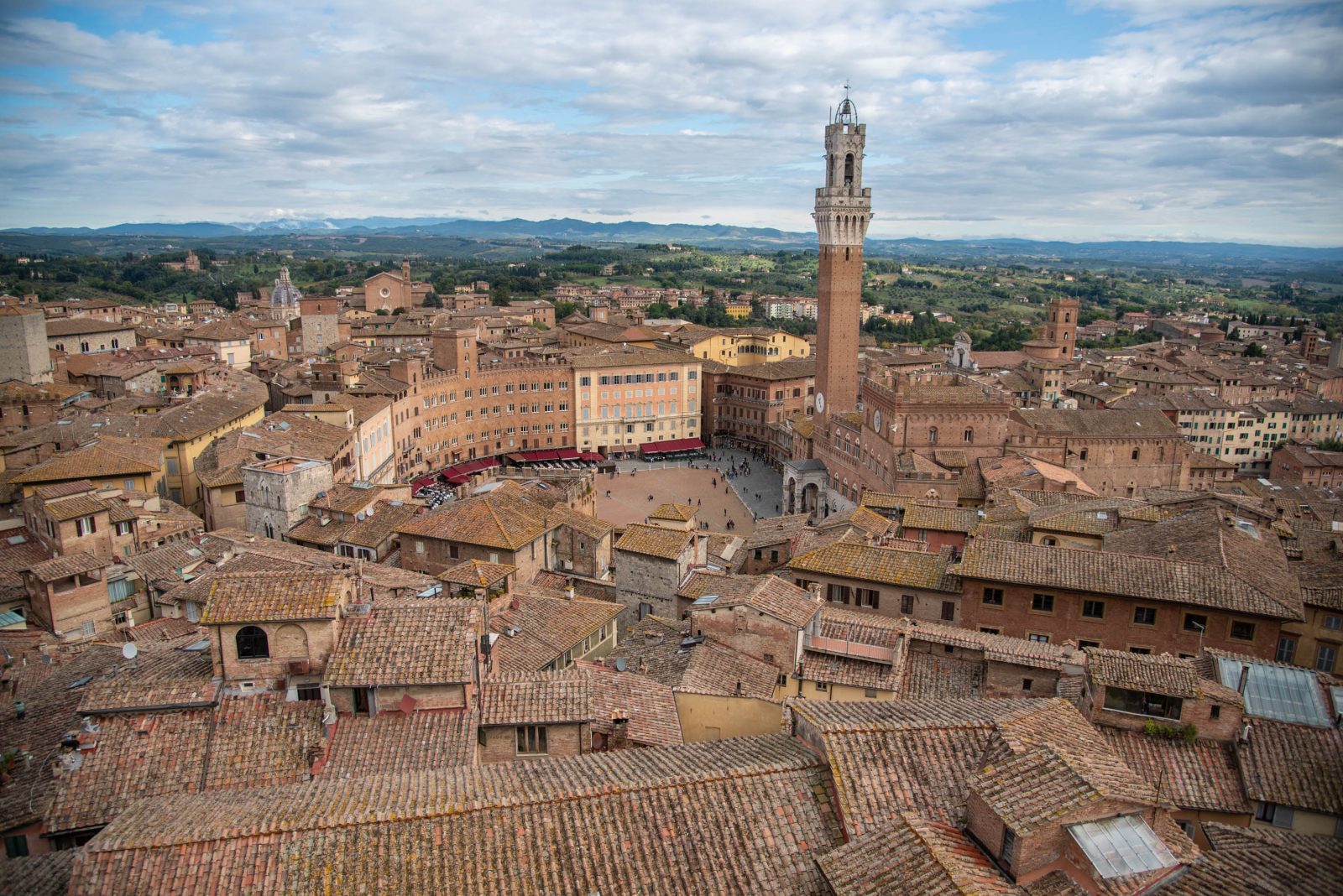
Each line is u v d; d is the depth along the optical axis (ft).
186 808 112.27
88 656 186.60
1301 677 158.92
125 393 562.25
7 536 288.30
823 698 186.09
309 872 98.68
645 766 120.88
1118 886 90.63
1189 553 234.38
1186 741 145.28
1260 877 96.63
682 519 319.06
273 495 353.51
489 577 249.75
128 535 281.33
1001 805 96.07
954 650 194.29
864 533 286.66
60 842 125.70
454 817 105.29
